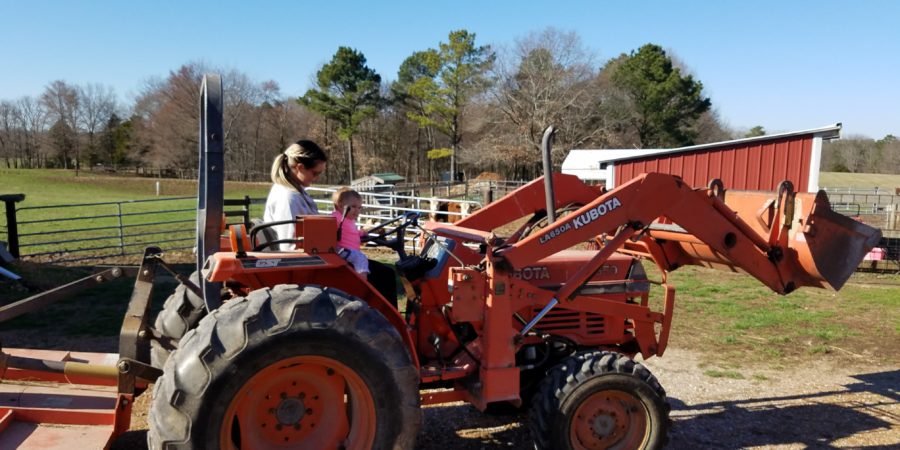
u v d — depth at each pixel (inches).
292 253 124.6
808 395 213.2
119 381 134.3
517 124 1977.1
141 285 142.5
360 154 2706.7
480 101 2075.5
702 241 161.8
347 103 2276.1
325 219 126.2
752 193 178.4
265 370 110.3
